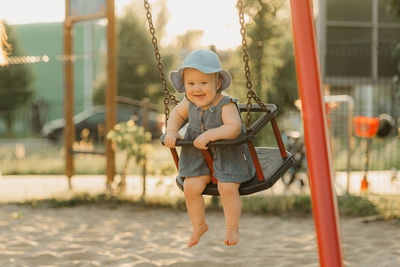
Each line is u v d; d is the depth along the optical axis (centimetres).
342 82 1606
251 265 454
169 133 277
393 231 586
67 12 890
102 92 2130
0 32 424
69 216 684
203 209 280
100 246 528
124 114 1742
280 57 922
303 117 279
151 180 990
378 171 988
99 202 762
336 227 261
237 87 814
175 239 556
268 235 574
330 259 257
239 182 268
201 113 271
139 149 766
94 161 1228
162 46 2261
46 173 1112
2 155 1306
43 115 1414
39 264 463
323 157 270
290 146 824
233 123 262
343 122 964
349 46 1619
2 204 764
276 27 984
